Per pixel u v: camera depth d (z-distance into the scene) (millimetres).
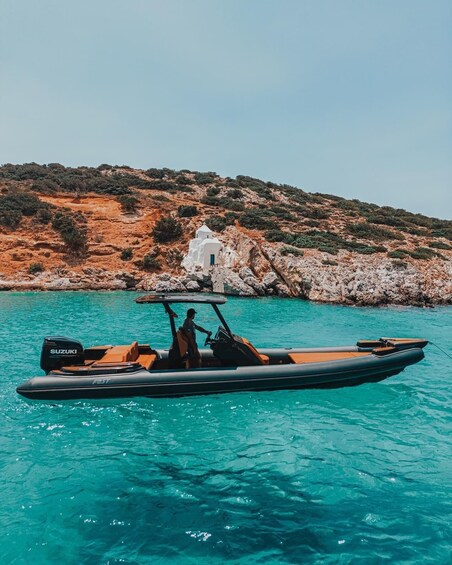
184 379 7312
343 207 55312
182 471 5176
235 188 58594
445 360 11266
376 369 8250
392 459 5555
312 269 26562
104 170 67500
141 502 4504
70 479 4922
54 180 50156
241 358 8000
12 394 7617
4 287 25906
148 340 12953
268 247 30422
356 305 24078
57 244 32031
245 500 4582
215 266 29047
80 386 7047
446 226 49281
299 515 4328
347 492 4766
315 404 7473
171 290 27250
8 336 12938
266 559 3680
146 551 3748
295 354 8781
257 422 6660
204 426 6469
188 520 4215
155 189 53812
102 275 29250
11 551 3697
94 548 3775
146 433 6195
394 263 28781
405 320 18703
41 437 5988
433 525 4180
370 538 3977
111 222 36469
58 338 7719
